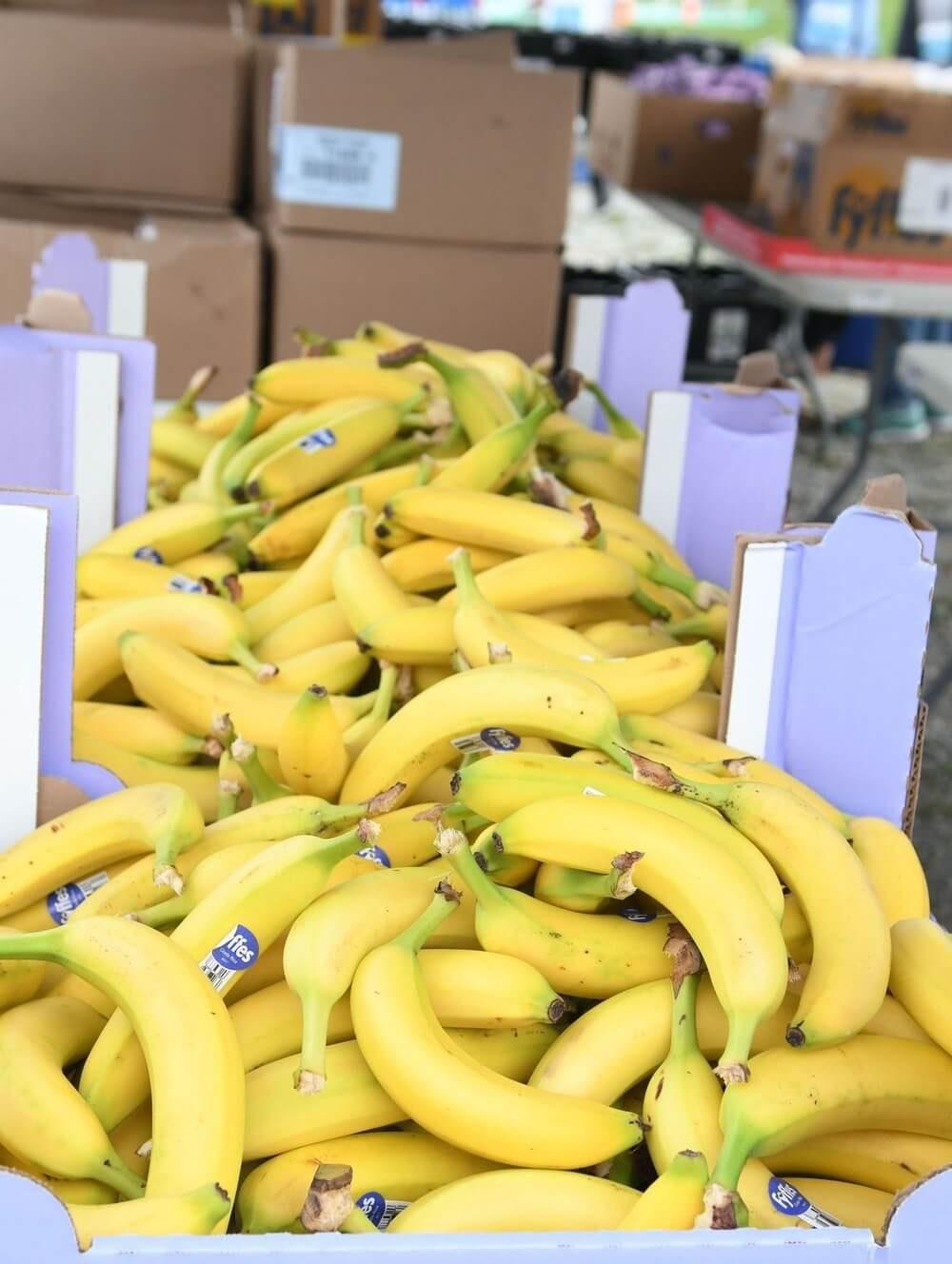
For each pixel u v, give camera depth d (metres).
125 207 2.66
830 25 8.03
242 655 1.24
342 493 1.46
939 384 3.39
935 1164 0.85
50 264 1.91
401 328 2.36
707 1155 0.79
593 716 0.99
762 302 4.48
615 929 0.92
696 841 0.87
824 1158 0.86
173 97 2.61
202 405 2.30
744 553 1.10
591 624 1.36
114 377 1.45
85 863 0.97
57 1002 0.86
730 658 1.12
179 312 2.25
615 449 1.71
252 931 0.85
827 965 0.85
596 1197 0.77
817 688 1.12
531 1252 0.63
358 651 1.23
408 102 2.24
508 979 0.87
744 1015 0.80
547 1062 0.86
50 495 0.97
